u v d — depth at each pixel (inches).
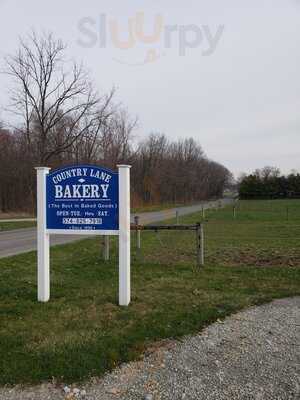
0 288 260.1
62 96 1381.6
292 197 3892.7
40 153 1418.6
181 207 2372.0
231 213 1449.3
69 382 135.3
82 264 355.9
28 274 309.6
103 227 224.8
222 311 211.9
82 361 147.3
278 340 173.2
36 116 1448.1
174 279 292.8
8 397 126.6
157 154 2770.7
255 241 556.1
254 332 182.7
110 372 142.6
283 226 817.5
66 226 229.1
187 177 3585.1
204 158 4269.2
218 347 165.2
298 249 462.3
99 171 225.0
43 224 231.1
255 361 152.2
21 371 140.1
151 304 224.4
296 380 137.3
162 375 140.9
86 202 226.7
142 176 2628.0
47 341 167.2
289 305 226.7
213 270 329.1
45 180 232.2
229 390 130.8
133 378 138.6
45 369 141.8
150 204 2593.5
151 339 171.6
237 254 428.5
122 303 222.1
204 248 482.0
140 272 320.5
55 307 217.9
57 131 1427.2
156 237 616.1
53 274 307.6
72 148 1615.4
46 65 1359.5
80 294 246.1
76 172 227.8
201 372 143.3
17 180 1688.0
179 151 3535.9
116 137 2018.9
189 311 209.6
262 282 283.3
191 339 173.2
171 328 183.5
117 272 318.7
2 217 1316.4
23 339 169.5
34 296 240.8
